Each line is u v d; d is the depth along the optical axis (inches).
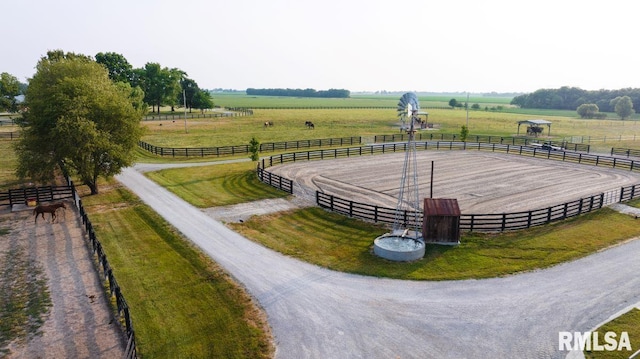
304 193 1278.3
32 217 1065.5
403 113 936.3
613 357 508.4
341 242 890.7
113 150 1216.8
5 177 1507.1
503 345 531.2
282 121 4055.1
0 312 613.6
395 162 1822.1
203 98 5191.9
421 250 811.4
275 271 743.1
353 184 1398.9
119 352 520.4
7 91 3390.7
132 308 619.8
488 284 700.7
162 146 2306.8
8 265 775.1
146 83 4778.5
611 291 674.2
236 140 2608.3
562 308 622.2
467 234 931.3
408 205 1143.6
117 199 1220.5
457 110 6811.0
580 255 818.8
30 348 528.4
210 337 549.0
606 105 6761.8
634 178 1517.0
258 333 556.1
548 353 516.1
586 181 1460.4
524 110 7209.6
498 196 1245.1
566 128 3909.9
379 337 547.5
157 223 992.9
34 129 1225.4
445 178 1496.1
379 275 732.7
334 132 3144.7
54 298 653.9
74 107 1182.3
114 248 851.4
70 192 1235.9
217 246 856.3
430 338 545.0
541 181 1454.2
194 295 658.2
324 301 640.4
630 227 984.3
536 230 956.0
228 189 1342.3
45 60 1432.1
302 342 536.7
